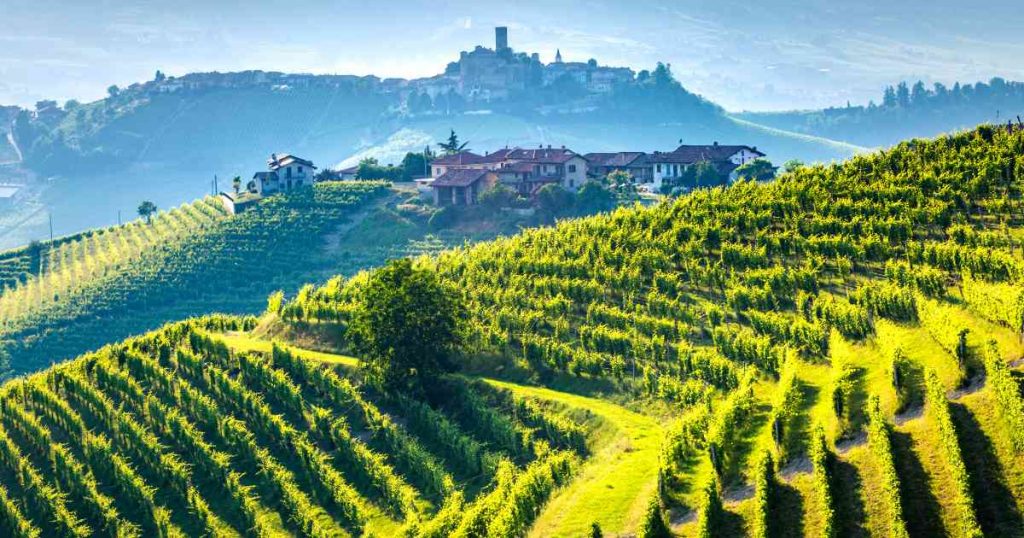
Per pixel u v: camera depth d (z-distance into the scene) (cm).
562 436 7925
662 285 9925
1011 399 5341
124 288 19938
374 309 9194
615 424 7806
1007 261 7844
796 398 6812
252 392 9506
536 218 19888
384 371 9219
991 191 9575
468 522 6612
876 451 5653
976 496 5100
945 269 8550
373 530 7400
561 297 10125
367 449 8606
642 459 6988
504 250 11575
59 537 8388
